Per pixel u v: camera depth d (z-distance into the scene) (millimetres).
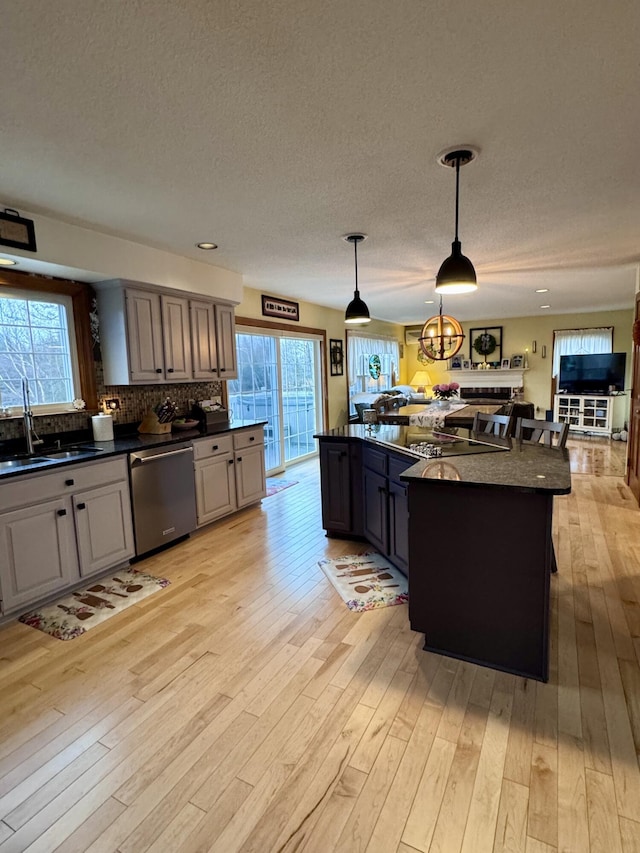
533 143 2129
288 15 1311
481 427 3938
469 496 2045
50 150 2072
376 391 9320
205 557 3414
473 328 10281
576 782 1504
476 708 1847
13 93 1633
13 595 2537
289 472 6273
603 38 1434
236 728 1775
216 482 4023
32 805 1480
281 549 3543
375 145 2111
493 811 1415
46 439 3299
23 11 1266
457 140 2084
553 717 1788
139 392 3994
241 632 2428
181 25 1334
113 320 3539
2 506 2469
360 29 1372
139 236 3369
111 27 1331
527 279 5410
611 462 6387
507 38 1430
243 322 5430
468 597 2102
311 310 6906
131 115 1809
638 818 1378
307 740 1708
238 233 3357
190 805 1466
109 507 3061
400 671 2084
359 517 3586
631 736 1688
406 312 8445
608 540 3594
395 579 2982
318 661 2170
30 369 3242
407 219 3170
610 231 3512
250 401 5676
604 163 2346
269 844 1338
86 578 2932
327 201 2791
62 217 2941
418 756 1624
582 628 2398
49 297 3334
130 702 1931
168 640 2371
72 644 2352
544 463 2346
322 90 1683
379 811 1427
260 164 2271
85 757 1659
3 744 1726
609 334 8992
